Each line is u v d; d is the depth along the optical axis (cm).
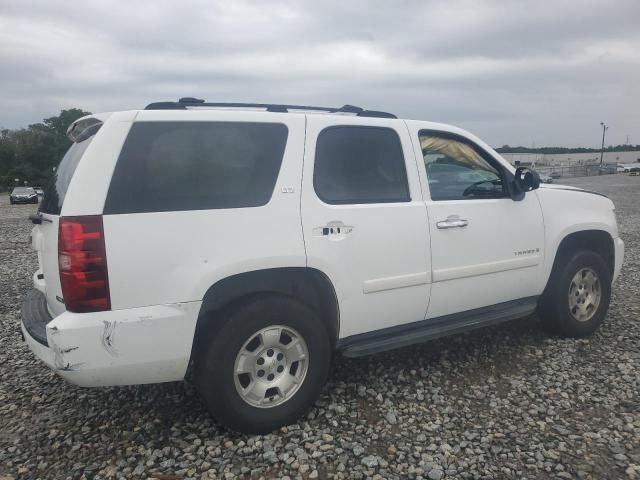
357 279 361
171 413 365
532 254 456
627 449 314
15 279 840
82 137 338
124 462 308
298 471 297
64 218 283
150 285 294
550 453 311
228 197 321
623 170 6594
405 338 387
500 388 397
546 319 498
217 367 313
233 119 333
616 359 449
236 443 325
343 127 372
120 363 291
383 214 372
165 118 313
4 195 6588
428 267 393
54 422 356
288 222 334
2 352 493
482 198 436
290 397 339
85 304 282
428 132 418
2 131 8350
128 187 295
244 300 324
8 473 298
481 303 435
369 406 371
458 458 307
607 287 507
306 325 338
